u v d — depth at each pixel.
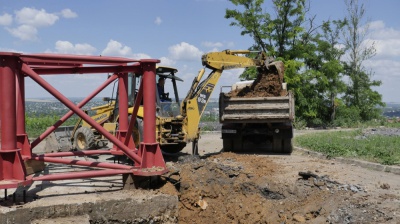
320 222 6.55
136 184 7.91
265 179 8.56
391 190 7.75
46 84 7.10
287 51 27.64
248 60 12.47
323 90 29.19
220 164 9.65
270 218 7.34
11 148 6.77
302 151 13.23
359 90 33.84
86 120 7.50
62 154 9.94
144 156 7.84
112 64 8.04
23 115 9.03
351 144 13.30
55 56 7.07
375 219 6.13
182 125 11.34
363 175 9.24
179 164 9.95
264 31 27.42
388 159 10.38
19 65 6.93
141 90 8.28
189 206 8.24
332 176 9.07
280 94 12.34
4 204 6.68
